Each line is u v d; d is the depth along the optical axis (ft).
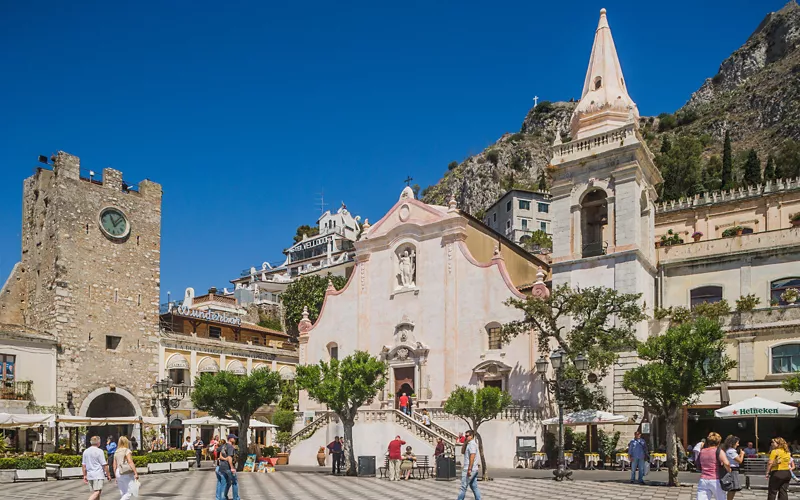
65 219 178.50
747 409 110.32
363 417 146.61
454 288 167.53
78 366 174.60
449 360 164.86
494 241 186.39
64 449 150.00
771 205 173.17
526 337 153.69
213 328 228.63
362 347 181.37
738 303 142.82
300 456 157.38
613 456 134.62
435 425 140.05
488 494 84.48
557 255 157.99
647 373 100.73
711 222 182.29
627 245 147.64
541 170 601.62
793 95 501.56
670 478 95.91
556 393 109.60
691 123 580.30
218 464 73.05
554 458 140.05
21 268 186.29
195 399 143.84
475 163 618.85
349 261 381.81
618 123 159.22
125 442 63.26
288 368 234.99
